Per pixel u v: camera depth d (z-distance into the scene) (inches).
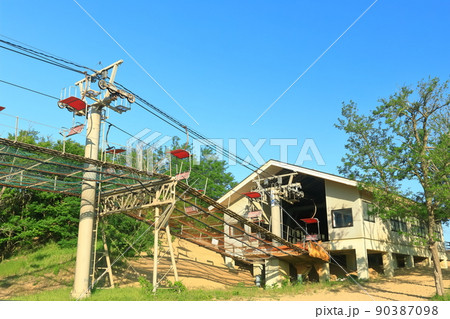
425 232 1547.7
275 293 999.6
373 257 1531.7
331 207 1285.7
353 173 995.9
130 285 979.3
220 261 1459.2
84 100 871.7
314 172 1268.5
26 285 970.7
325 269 1273.4
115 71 887.7
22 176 848.3
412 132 895.1
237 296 914.7
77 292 821.9
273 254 1248.2
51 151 731.4
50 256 1181.1
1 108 664.4
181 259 1289.4
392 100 884.0
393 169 904.9
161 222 898.7
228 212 1037.8
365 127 951.0
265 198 1320.1
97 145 892.6
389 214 922.1
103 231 1008.2
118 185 970.1
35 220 1286.9
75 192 957.2
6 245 1275.8
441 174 831.7
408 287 1019.3
